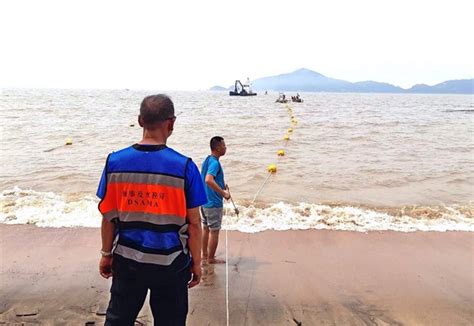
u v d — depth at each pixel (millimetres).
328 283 4723
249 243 5938
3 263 5109
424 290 4578
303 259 5406
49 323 3789
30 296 4293
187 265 2561
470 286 4688
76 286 4523
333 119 34000
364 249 5762
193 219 2527
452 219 7191
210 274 4906
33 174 10633
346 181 10461
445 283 4758
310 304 4238
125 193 2480
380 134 22031
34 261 5180
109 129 22906
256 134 21109
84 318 3885
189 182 2465
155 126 2539
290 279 4812
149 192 2447
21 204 7602
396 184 10258
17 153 14062
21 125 23922
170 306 2584
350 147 16766
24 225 6492
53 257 5312
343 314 4055
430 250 5750
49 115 32656
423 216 7352
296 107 59125
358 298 4383
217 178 5086
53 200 7957
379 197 8898
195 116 35656
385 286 4660
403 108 62875
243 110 47625
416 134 22203
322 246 5855
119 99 76188
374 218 7145
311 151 15531
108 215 2555
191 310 4070
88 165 12008
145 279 2463
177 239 2494
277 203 8117
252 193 9070
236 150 15523
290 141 18406
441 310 4152
